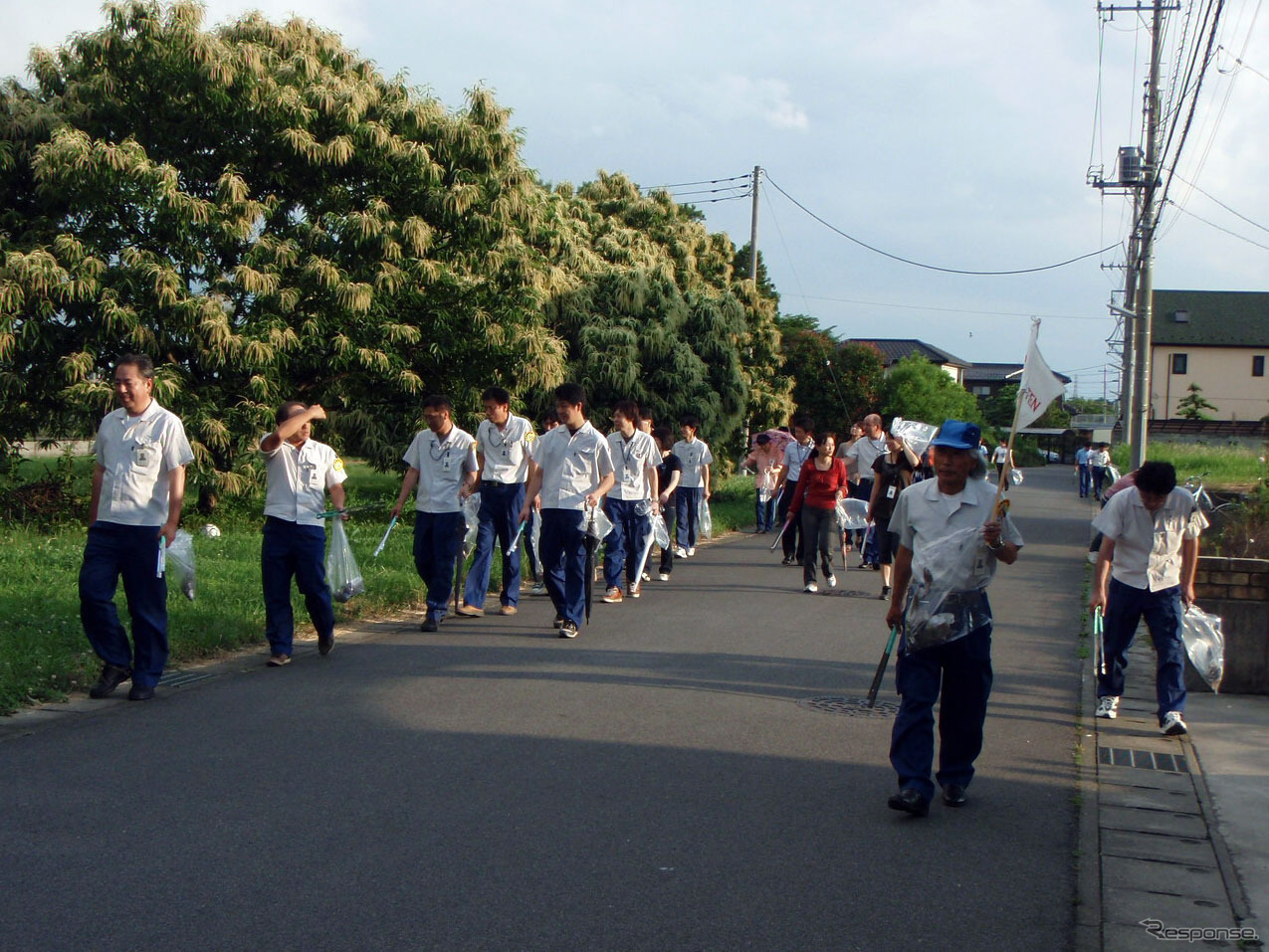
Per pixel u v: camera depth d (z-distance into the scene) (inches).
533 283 757.3
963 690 209.2
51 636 319.9
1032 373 205.5
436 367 748.6
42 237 639.8
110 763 223.1
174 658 318.7
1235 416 2787.9
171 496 277.6
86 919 152.4
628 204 1306.6
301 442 325.4
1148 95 802.8
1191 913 165.9
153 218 631.8
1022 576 588.1
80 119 668.7
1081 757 248.5
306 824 190.7
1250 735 271.9
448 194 705.0
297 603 396.8
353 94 693.3
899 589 213.9
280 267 660.7
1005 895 169.6
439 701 279.6
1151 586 274.7
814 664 339.9
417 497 390.6
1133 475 298.0
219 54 647.1
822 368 1662.2
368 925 152.1
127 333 624.4
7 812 194.4
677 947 148.1
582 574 378.9
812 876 173.9
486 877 169.3
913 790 199.9
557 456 378.0
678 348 933.8
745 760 235.5
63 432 666.2
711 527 731.4
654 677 313.7
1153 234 778.2
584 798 207.8
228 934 148.6
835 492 502.6
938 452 205.0
